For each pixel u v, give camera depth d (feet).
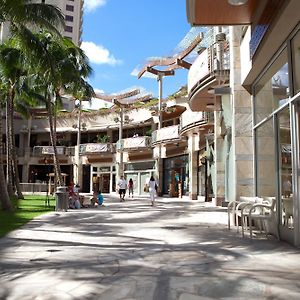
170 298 14.21
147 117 137.59
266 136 31.81
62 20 57.98
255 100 35.42
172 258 21.12
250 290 15.05
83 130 160.86
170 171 120.78
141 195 128.77
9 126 88.38
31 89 90.12
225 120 49.52
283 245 24.54
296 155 24.31
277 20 22.56
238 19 28.99
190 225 36.68
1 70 73.87
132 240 27.50
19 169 168.55
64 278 17.08
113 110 153.69
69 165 164.04
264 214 28.71
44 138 173.17
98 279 16.87
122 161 143.23
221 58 47.67
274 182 28.99
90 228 34.53
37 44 58.49
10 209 53.88
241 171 36.14
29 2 54.85
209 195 85.46
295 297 14.14
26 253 22.75
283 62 27.02
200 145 97.04
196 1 25.80
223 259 20.71
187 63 96.63
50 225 36.83
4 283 16.39
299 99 24.07
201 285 15.80
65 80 79.00
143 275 17.51
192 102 59.26
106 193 147.74
